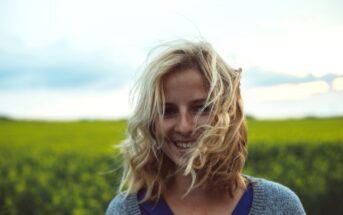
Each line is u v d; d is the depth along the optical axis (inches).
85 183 255.4
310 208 254.4
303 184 254.5
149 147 75.4
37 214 248.5
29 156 267.9
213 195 74.9
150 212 76.0
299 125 312.7
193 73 71.2
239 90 74.6
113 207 79.5
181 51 72.1
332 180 255.8
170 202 76.1
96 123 315.0
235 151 74.4
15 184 252.1
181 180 75.7
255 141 279.9
